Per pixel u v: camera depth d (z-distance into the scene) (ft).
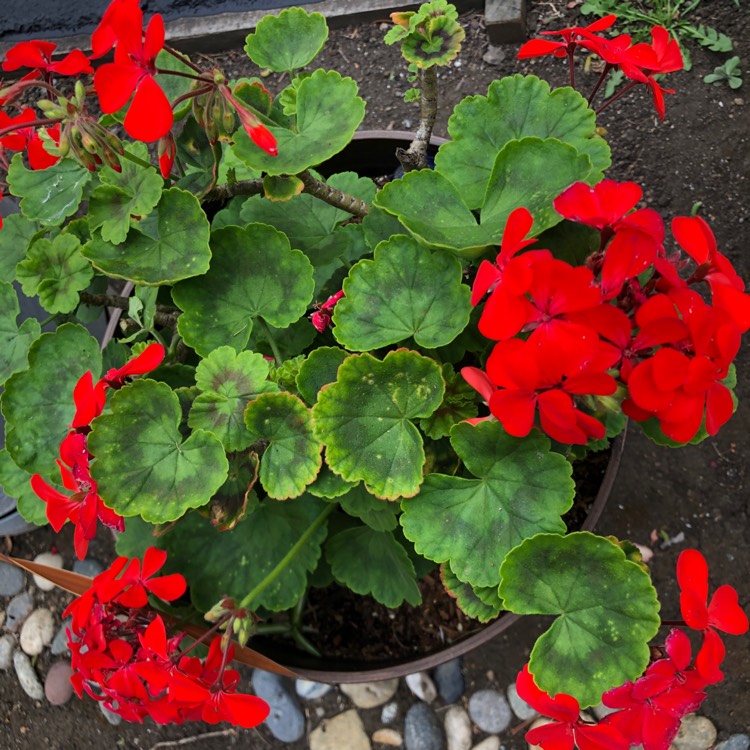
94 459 1.25
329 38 2.71
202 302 1.44
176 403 1.28
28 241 1.66
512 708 2.14
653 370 1.00
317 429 1.27
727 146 2.42
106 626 1.26
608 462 1.79
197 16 2.84
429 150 1.91
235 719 1.24
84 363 1.48
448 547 1.27
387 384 1.29
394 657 2.02
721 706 2.07
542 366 1.01
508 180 1.27
